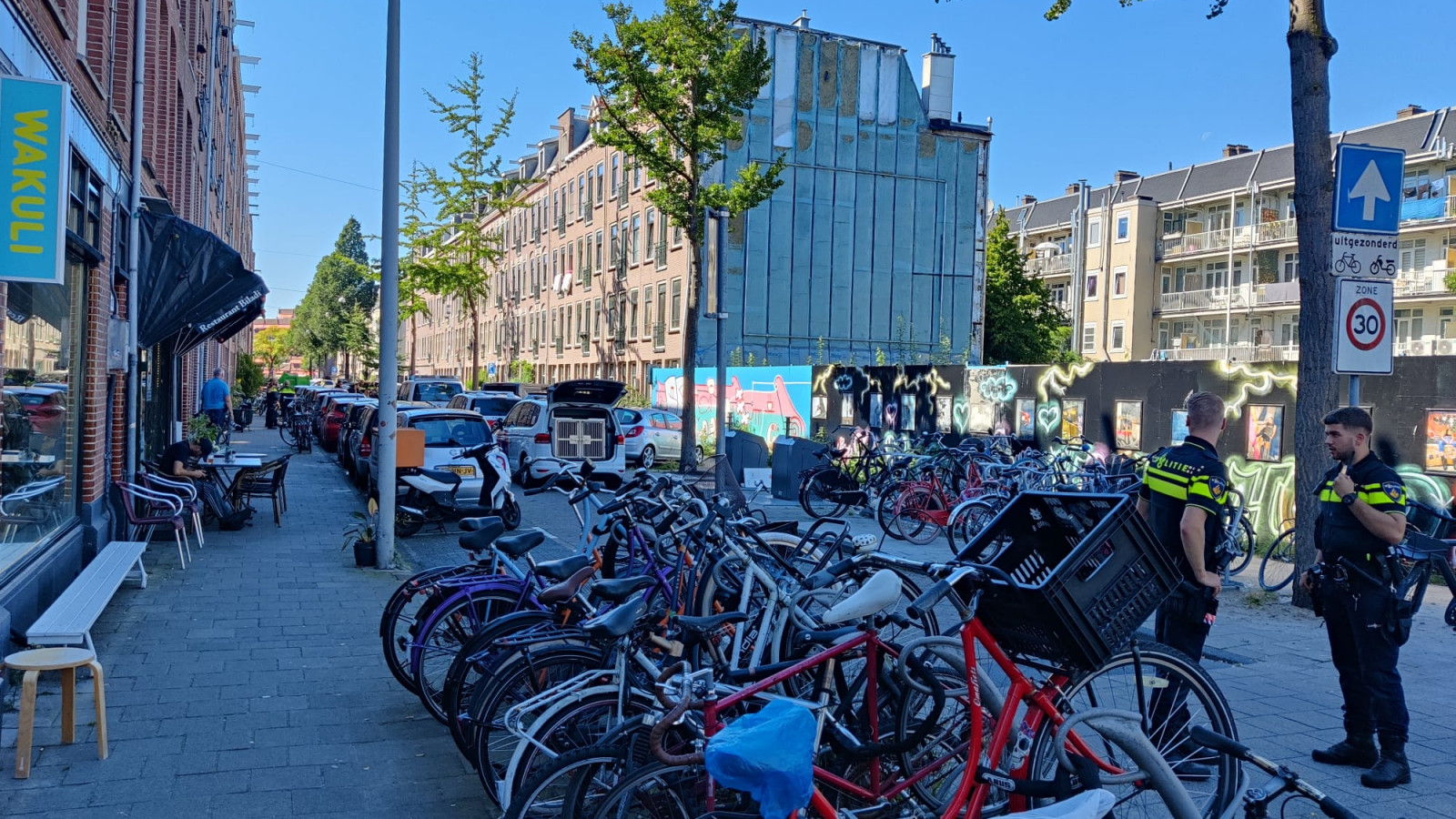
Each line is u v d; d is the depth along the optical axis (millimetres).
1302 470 9227
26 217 5008
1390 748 4852
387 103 10531
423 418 15023
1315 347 9148
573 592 4727
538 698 3744
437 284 41062
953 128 39688
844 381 23859
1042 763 3656
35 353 7543
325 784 4734
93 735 5285
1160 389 14859
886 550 12828
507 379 61344
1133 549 3570
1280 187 53812
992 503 12453
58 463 8391
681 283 37844
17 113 4988
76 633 5336
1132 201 59344
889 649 3920
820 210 37844
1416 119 49531
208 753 5074
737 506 7875
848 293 38250
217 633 7484
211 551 11211
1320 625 8492
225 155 33156
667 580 5613
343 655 6953
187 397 25266
